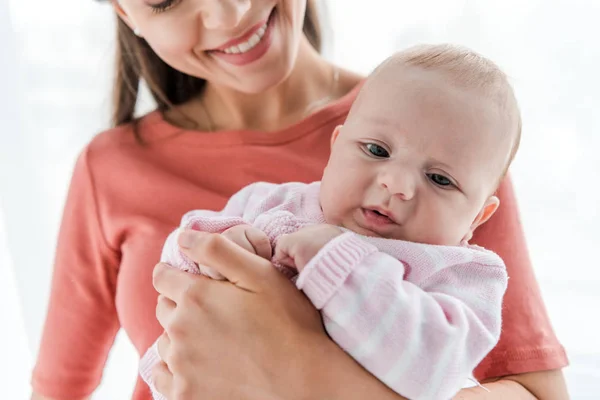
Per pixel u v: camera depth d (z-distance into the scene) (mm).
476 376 951
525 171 1251
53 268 1150
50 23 1441
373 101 739
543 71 1205
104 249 1100
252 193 925
